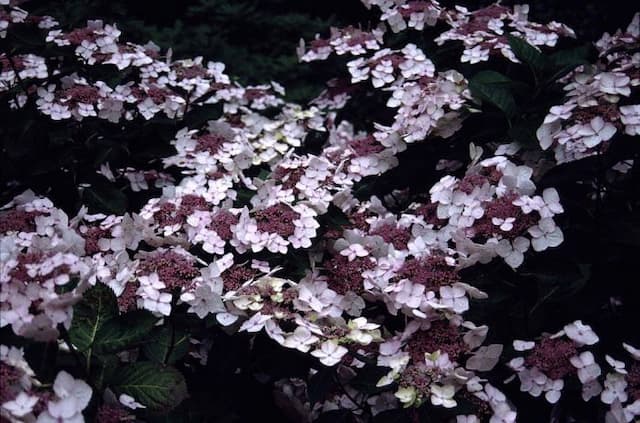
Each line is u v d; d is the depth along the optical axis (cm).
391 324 152
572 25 273
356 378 141
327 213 155
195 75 190
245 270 146
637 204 160
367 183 179
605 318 158
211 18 354
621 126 146
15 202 155
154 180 186
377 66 183
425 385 133
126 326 129
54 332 120
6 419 115
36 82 181
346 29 207
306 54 205
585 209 156
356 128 225
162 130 182
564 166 153
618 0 272
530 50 166
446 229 150
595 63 184
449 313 137
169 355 140
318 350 134
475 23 190
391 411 140
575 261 151
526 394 150
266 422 155
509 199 142
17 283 123
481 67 188
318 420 148
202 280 138
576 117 149
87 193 170
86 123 175
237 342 147
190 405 146
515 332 149
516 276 150
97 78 182
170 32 319
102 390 128
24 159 169
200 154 170
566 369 138
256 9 378
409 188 185
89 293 130
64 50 178
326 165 158
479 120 173
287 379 157
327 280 148
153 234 149
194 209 153
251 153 174
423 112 170
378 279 142
